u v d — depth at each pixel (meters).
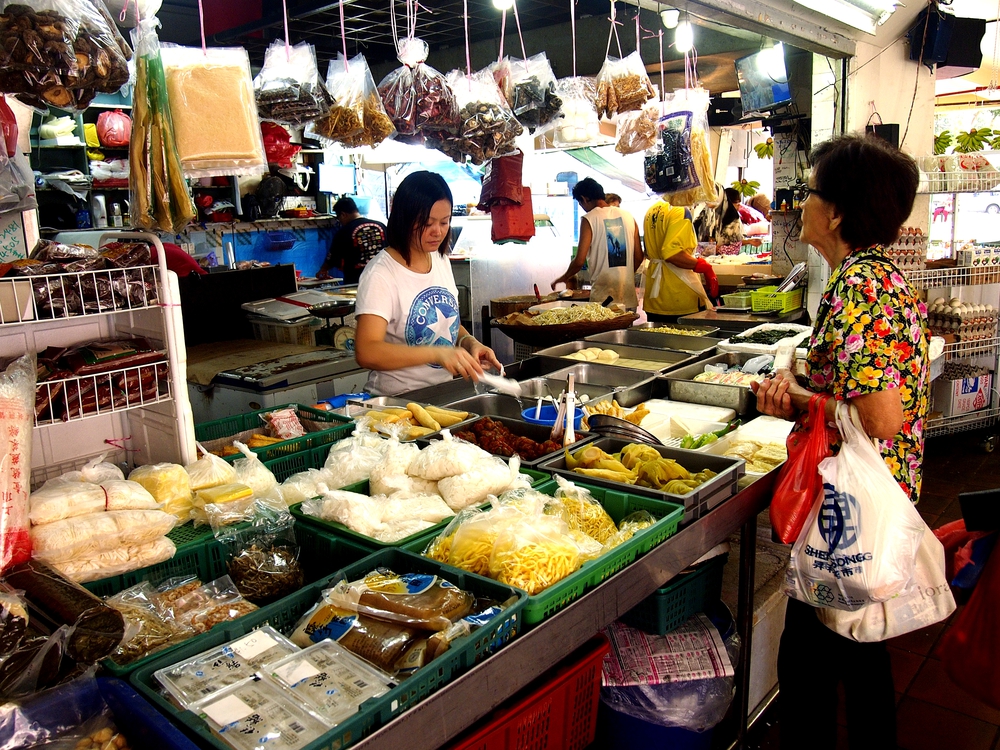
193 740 0.97
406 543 1.51
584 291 5.55
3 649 0.99
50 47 1.33
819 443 1.68
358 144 2.44
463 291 6.66
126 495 1.43
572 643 1.33
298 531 1.62
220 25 4.83
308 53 2.12
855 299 1.59
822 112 4.57
